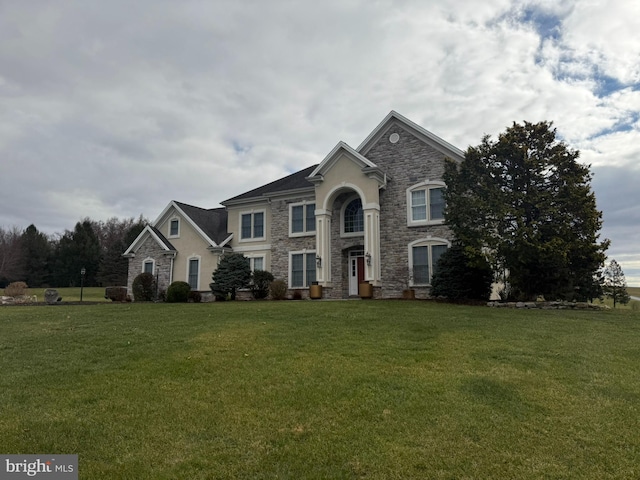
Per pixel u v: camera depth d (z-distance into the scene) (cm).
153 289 2733
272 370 782
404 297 2061
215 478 443
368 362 822
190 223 2822
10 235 6525
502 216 1633
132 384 725
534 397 645
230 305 1798
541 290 1728
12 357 910
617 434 531
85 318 1438
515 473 446
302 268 2512
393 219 2244
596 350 910
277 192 2612
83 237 6397
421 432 538
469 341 980
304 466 463
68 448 507
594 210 1644
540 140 1723
